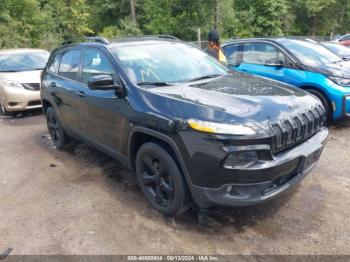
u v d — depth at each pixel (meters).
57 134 5.86
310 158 3.30
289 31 37.69
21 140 6.55
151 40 4.61
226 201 2.96
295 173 3.24
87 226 3.46
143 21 32.69
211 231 3.30
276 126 2.95
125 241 3.20
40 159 5.45
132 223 3.48
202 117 2.95
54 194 4.20
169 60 4.23
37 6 24.98
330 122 6.39
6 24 23.20
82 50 4.76
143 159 3.61
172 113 3.13
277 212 3.55
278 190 3.09
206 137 2.86
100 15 33.81
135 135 3.62
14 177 4.80
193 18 29.88
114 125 3.90
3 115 8.78
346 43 18.12
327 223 3.33
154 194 3.65
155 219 3.53
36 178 4.71
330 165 4.61
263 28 33.41
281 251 2.97
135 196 4.04
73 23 26.44
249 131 2.80
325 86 5.93
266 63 6.90
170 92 3.45
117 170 4.82
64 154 5.62
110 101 3.88
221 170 2.85
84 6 27.53
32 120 8.10
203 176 2.96
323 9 37.72
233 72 4.48
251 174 2.82
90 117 4.40
